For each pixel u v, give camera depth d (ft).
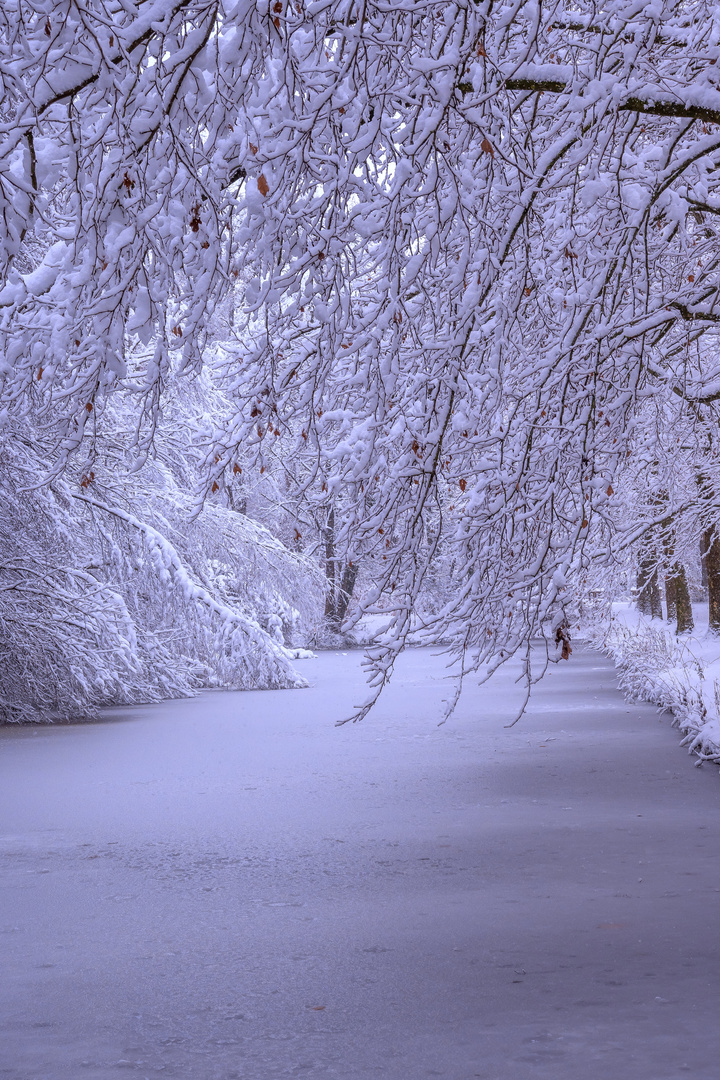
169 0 20.59
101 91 20.27
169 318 35.09
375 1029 18.24
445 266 30.30
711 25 31.27
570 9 32.55
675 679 71.05
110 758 53.83
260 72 22.58
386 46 22.54
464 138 25.66
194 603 88.07
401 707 76.02
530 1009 18.95
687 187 34.04
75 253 21.72
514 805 38.47
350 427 30.81
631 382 31.42
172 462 87.51
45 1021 19.08
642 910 24.84
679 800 38.58
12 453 66.18
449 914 25.11
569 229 31.19
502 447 28.96
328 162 23.20
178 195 23.16
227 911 26.09
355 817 37.27
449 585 32.86
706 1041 17.33
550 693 82.89
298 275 24.43
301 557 100.17
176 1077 16.49
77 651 71.26
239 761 51.72
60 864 31.55
